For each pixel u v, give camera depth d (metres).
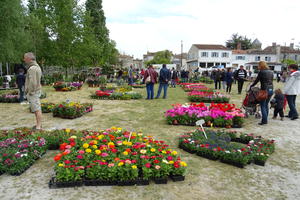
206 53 54.97
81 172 3.50
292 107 8.02
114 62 55.78
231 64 56.66
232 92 17.11
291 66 7.90
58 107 8.08
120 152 4.11
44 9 26.12
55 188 3.45
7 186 3.51
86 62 29.83
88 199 3.18
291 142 5.71
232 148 4.66
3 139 4.96
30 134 5.30
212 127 6.91
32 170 4.03
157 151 4.14
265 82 7.02
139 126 6.92
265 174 4.02
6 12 16.34
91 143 4.20
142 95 14.30
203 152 4.68
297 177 3.94
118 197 3.24
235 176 3.92
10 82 19.28
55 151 4.89
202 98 12.14
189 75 28.81
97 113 8.88
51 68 30.22
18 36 19.56
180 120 7.09
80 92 16.30
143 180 3.55
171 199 3.21
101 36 39.53
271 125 7.31
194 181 3.72
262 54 56.53
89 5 39.03
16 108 9.83
